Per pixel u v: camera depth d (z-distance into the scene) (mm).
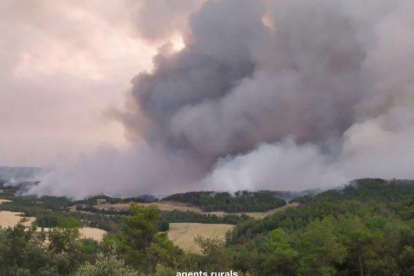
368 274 61281
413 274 49938
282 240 80688
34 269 39062
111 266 29062
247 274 42969
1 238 39656
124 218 60812
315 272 63312
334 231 80250
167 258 55219
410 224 66125
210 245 43969
